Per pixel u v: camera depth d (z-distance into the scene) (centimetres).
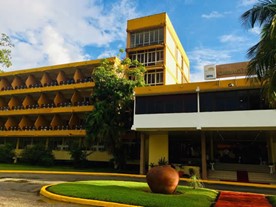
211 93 2162
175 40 3928
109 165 3088
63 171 2519
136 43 3562
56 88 3559
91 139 2581
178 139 3084
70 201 1092
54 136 3503
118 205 1010
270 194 1538
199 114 2139
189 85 2202
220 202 1134
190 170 2316
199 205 1004
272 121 1927
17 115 3853
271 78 1205
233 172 2359
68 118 3656
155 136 2677
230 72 2238
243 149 2917
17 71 3966
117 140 2580
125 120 2655
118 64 3081
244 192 1582
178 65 4034
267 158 2741
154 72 3294
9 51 1992
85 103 3412
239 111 2030
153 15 3506
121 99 2614
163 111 2269
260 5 1319
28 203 1034
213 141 3038
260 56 1273
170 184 1235
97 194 1139
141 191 1264
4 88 4181
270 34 1164
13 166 2959
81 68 3556
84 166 3011
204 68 2339
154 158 2617
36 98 4009
